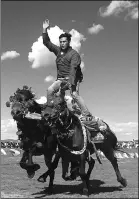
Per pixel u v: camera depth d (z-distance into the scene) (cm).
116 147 783
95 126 677
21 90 562
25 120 569
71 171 729
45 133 590
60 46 661
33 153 586
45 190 651
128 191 700
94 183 877
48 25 684
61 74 660
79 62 646
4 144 1742
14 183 763
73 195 626
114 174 1178
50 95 640
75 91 655
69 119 604
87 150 637
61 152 638
